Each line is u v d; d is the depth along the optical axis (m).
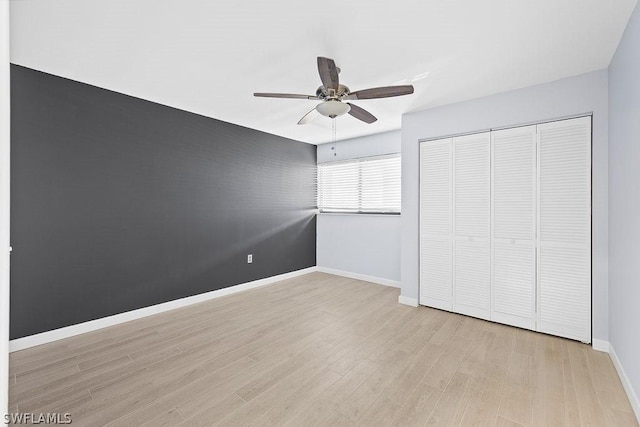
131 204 3.08
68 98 2.66
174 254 3.44
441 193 3.35
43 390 1.91
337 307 3.48
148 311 3.20
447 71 2.49
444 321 3.05
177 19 1.82
